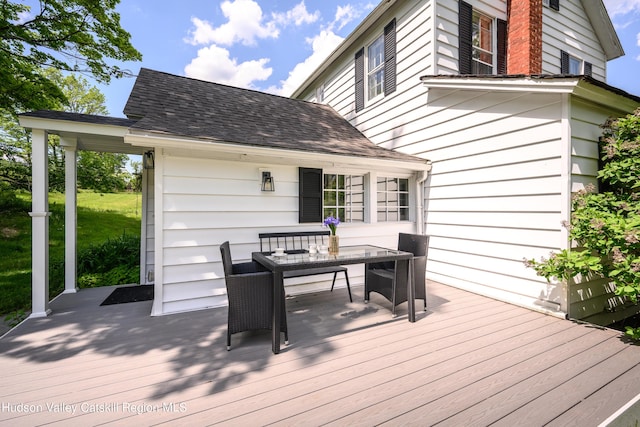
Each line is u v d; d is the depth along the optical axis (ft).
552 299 10.75
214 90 18.61
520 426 5.23
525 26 16.53
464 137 14.12
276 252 10.17
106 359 7.63
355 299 12.80
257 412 5.60
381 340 8.71
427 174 16.37
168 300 11.10
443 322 10.10
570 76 9.49
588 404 5.82
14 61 19.61
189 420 5.39
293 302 12.37
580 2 22.66
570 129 10.18
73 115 11.12
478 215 13.47
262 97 20.67
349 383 6.55
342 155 13.39
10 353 7.95
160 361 7.54
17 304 13.61
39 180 10.78
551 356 7.74
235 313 8.16
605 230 8.98
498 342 8.56
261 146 11.60
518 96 11.71
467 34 17.08
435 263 16.01
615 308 12.18
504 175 12.28
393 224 16.37
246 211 12.56
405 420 5.38
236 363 7.43
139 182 22.67
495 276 12.76
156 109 13.42
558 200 10.42
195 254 11.54
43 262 10.91
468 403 5.85
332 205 15.66
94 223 28.86
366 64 21.88
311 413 5.57
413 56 17.26
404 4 17.95
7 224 25.85
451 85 13.87
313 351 8.05
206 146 10.59
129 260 20.21
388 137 19.48
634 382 6.56
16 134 29.32
